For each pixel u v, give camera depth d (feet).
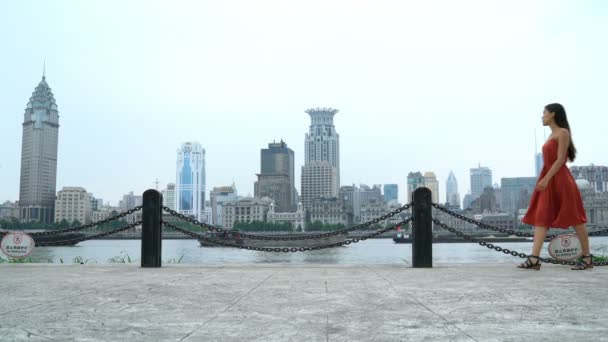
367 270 29.45
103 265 34.19
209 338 12.17
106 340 12.00
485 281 23.39
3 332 12.90
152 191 33.73
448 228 32.45
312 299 18.19
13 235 36.45
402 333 12.65
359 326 13.51
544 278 24.58
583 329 13.00
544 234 29.48
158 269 31.04
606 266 31.48
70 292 20.20
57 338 12.21
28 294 19.66
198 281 23.88
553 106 29.84
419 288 21.01
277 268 31.04
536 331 12.79
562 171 29.22
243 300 17.99
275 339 12.04
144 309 16.22
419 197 32.24
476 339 11.95
